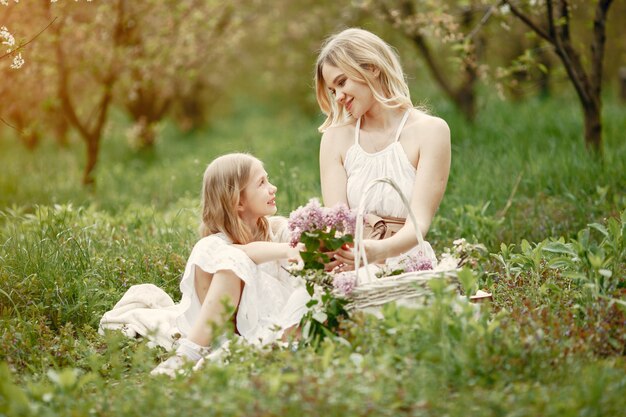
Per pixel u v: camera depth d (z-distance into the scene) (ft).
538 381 10.24
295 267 12.41
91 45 30.45
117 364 11.54
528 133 30.63
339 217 11.93
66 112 31.27
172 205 25.91
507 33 41.68
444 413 9.20
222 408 9.23
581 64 23.72
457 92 34.71
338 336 11.92
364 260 11.71
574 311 12.53
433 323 10.51
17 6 23.18
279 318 13.16
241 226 13.92
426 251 13.58
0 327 14.06
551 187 22.40
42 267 16.24
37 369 12.51
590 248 13.32
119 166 36.35
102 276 16.72
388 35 38.42
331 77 14.01
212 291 13.09
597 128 23.82
